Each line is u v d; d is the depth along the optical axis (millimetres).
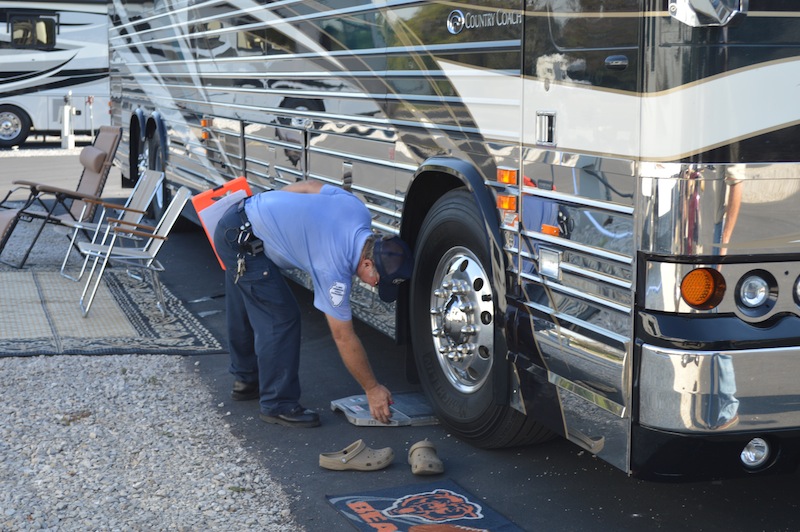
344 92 5512
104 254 7355
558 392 3770
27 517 3828
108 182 16031
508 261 4082
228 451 4609
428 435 4844
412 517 3873
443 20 4453
